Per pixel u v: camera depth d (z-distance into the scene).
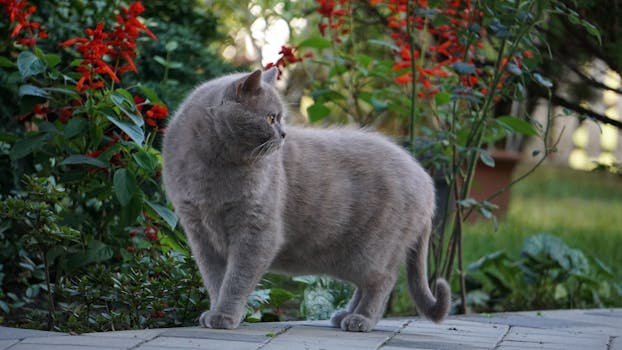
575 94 6.62
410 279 4.32
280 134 3.72
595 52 6.32
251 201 3.72
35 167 4.70
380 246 4.07
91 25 5.38
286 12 8.25
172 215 4.26
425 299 4.28
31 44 4.50
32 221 3.94
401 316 5.45
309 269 4.15
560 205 12.54
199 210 3.76
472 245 7.81
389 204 4.06
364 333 3.92
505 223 9.36
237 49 8.95
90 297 4.12
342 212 3.99
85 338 3.33
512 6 4.89
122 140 4.38
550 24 6.36
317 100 5.69
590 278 5.99
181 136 3.73
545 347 3.69
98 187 4.37
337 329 4.04
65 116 4.47
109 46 4.71
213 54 6.00
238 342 3.38
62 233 3.91
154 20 5.79
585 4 5.89
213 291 3.94
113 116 4.23
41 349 3.11
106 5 5.47
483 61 6.28
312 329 3.94
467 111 5.55
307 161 3.96
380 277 4.12
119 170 4.17
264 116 3.67
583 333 4.23
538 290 6.04
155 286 4.12
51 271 4.79
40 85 4.77
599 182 16.05
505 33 4.70
